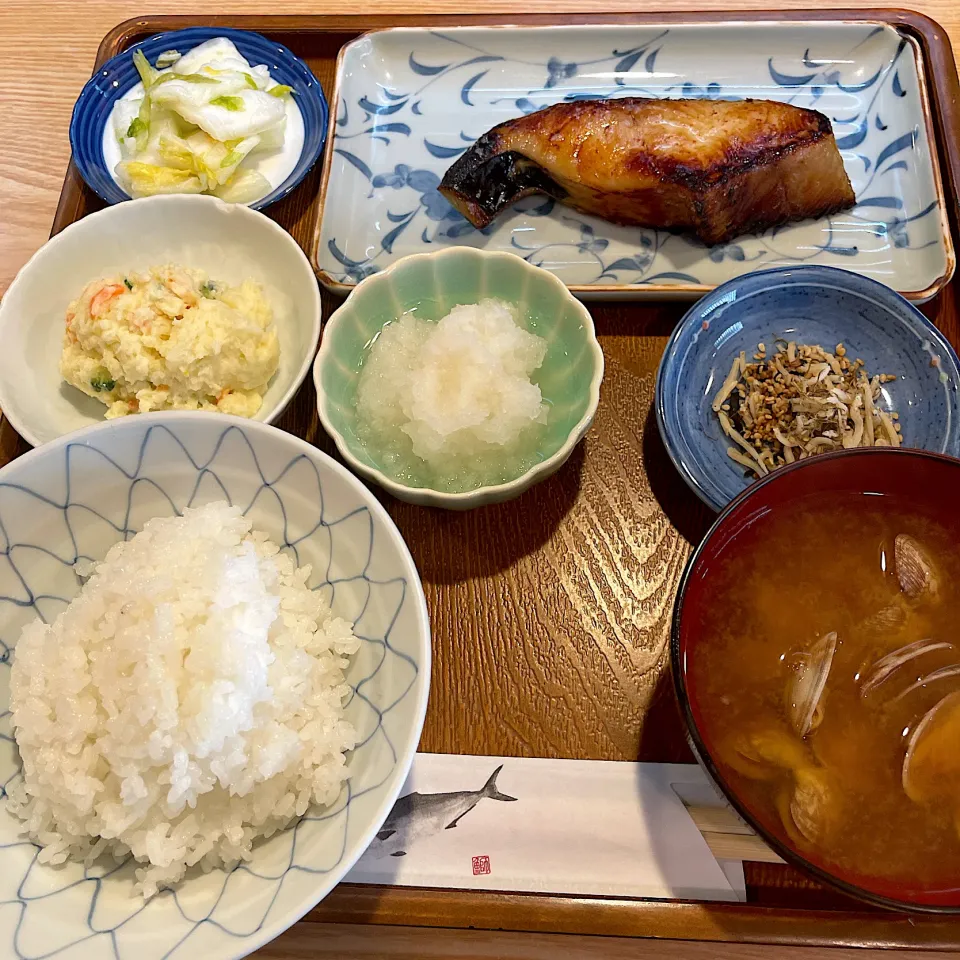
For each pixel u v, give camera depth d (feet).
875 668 0.83
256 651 0.85
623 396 1.09
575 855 0.89
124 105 1.29
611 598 1.00
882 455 0.85
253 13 1.39
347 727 0.87
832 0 1.34
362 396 1.05
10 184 1.30
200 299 1.09
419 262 1.08
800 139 1.16
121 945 0.79
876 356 1.09
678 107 1.19
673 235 1.22
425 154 1.28
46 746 0.84
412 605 0.85
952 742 0.80
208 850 0.84
